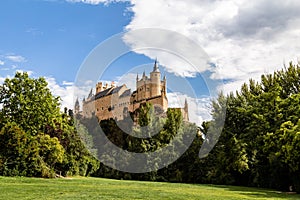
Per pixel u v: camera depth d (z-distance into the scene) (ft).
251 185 94.68
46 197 41.45
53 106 111.55
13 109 103.81
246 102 114.21
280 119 89.04
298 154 70.74
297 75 106.52
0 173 83.56
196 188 73.46
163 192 55.88
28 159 88.63
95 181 82.23
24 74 106.93
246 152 96.48
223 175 102.73
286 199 51.98
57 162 102.37
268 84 115.03
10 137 87.71
